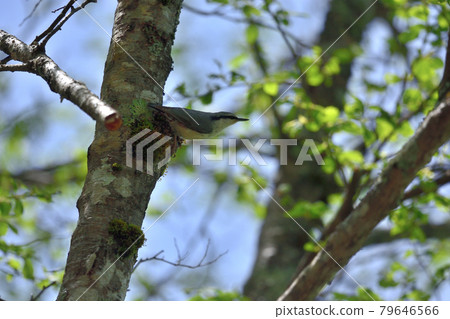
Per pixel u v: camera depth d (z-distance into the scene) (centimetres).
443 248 1061
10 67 491
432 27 850
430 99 809
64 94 416
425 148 576
